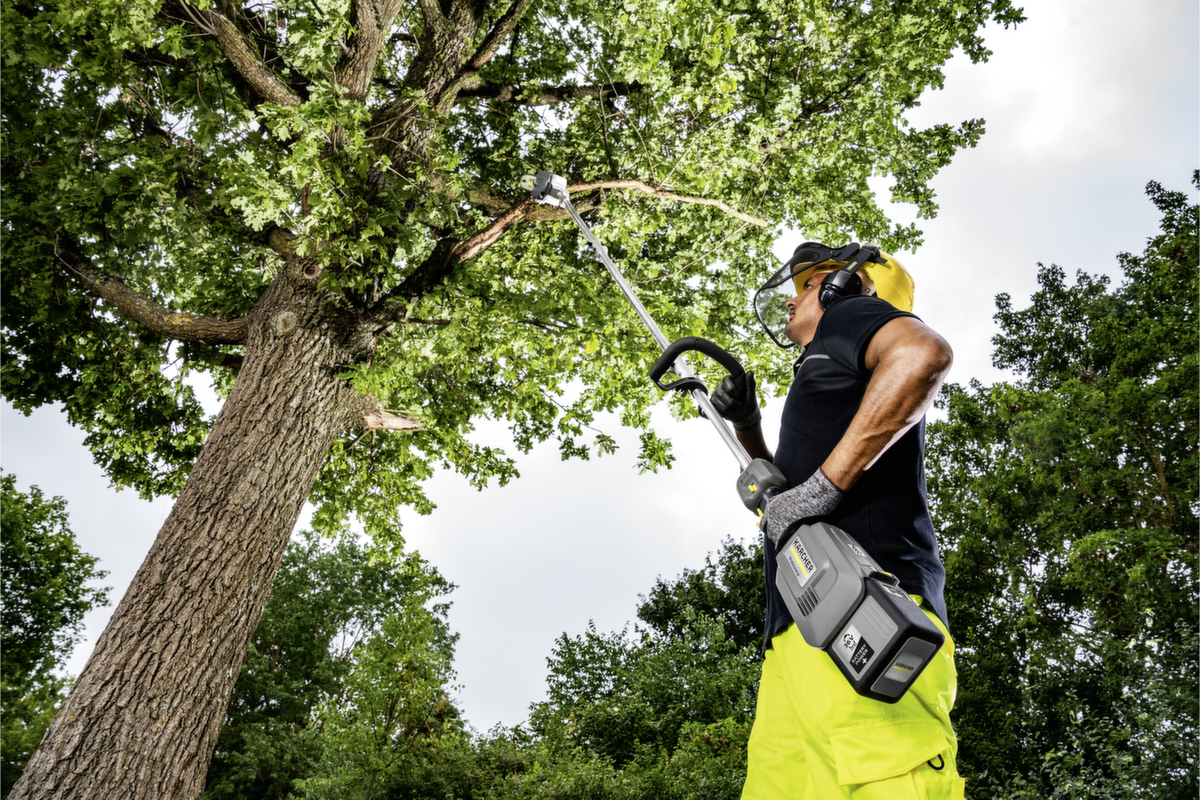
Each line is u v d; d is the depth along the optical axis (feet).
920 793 3.87
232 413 17.83
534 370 25.08
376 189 20.66
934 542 4.77
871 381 4.26
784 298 6.56
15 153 21.52
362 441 32.94
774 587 5.05
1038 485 61.05
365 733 43.19
